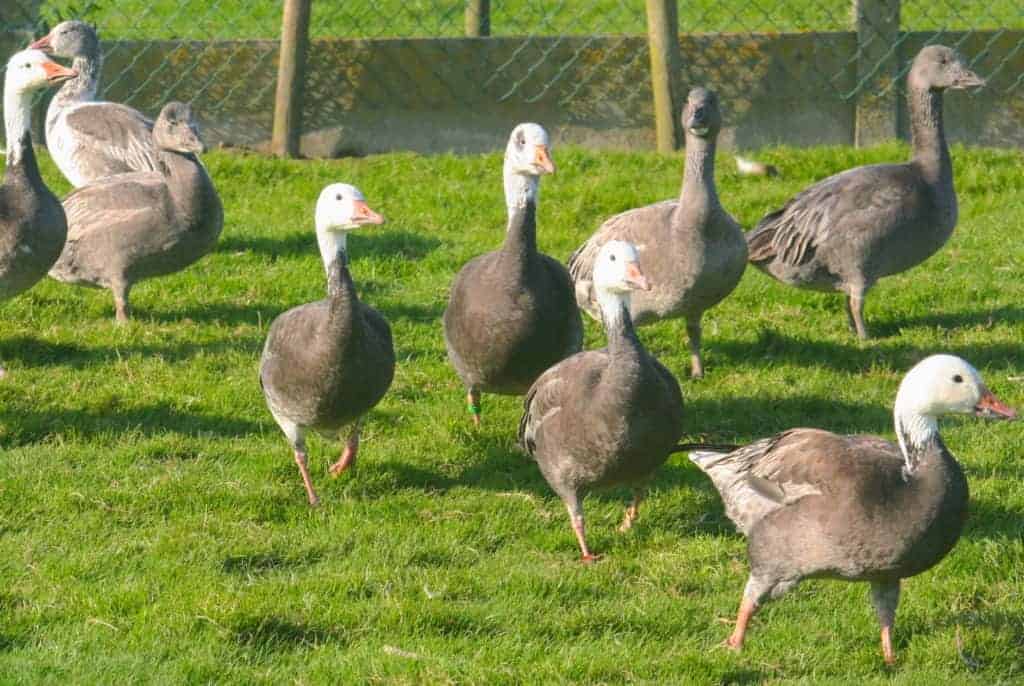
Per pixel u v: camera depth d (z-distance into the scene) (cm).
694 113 1191
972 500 1047
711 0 2402
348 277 1006
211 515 1029
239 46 1867
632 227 1266
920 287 1495
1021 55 1878
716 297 1252
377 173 1812
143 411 1201
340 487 1091
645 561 993
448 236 1634
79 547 979
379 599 920
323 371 1013
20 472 1079
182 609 888
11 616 886
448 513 1053
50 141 1678
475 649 864
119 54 1859
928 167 1376
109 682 805
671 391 976
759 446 894
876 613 894
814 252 1370
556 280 1134
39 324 1373
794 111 1894
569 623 898
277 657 851
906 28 2186
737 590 950
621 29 2281
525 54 1873
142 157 1595
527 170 1076
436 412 1223
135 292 1468
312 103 1875
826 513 819
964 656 862
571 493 992
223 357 1313
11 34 1880
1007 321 1406
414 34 2302
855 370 1327
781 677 846
